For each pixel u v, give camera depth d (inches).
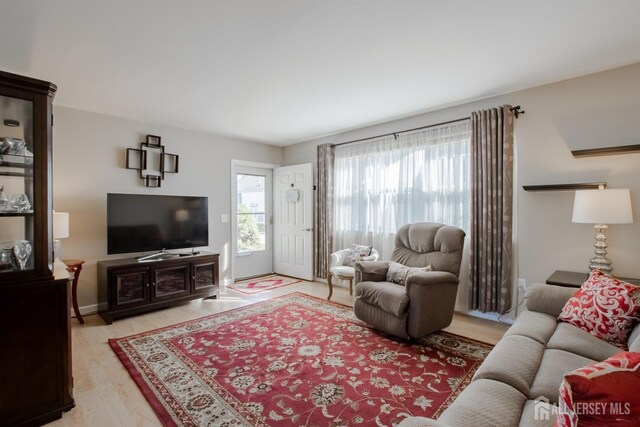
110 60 93.7
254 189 210.1
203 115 148.2
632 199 99.1
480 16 74.0
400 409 70.9
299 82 111.7
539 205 116.4
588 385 31.4
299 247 201.5
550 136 113.9
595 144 105.4
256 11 71.3
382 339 108.7
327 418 68.2
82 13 70.7
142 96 123.2
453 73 105.3
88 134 138.6
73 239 133.6
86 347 103.0
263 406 72.4
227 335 112.3
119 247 136.0
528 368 56.5
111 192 144.5
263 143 210.4
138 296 134.0
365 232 171.2
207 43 85.0
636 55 93.7
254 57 93.2
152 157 157.9
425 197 146.6
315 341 107.1
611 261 101.3
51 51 87.8
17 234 71.1
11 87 66.6
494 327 120.1
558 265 113.0
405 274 117.2
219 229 185.6
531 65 99.7
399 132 156.6
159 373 86.6
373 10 71.4
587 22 76.4
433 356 96.0
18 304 66.8
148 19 73.6
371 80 110.5
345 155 181.2
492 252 123.5
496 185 122.3
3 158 69.4
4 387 64.8
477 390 50.3
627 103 100.1
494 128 122.3
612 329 68.2
